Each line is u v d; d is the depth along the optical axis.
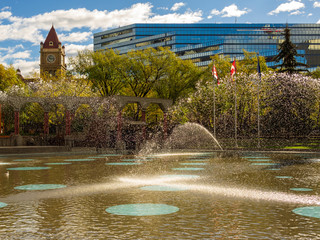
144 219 7.32
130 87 55.88
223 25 159.12
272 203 9.05
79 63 53.75
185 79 55.78
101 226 6.75
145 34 168.62
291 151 35.53
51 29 142.25
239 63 62.25
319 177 14.89
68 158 28.67
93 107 41.44
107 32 181.88
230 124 50.16
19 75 72.31
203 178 14.73
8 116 50.97
